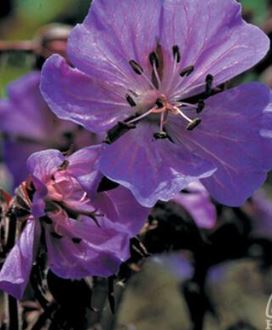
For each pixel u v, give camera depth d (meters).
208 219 0.27
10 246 0.22
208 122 0.23
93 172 0.22
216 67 0.23
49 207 0.22
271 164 0.23
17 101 0.32
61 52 0.30
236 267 0.37
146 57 0.23
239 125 0.23
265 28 0.33
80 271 0.22
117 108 0.23
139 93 0.23
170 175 0.22
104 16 0.22
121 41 0.23
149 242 0.25
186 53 0.23
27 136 0.32
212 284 0.36
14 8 0.43
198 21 0.23
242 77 0.32
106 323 0.28
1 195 0.23
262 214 0.31
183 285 0.31
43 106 0.32
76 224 0.22
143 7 0.22
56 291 0.22
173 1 0.23
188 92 0.23
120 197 0.22
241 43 0.23
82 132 0.30
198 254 0.30
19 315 0.24
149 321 0.37
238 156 0.23
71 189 0.22
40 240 0.22
